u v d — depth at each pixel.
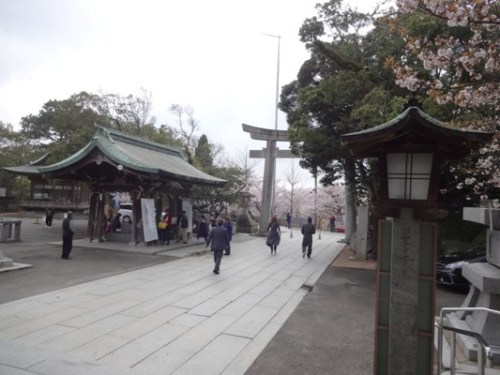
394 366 3.82
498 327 5.52
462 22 4.71
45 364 4.82
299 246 21.20
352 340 6.39
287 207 45.81
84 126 28.34
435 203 3.79
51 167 16.58
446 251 14.91
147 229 16.72
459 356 5.66
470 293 6.62
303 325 7.15
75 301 8.09
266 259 15.79
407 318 3.80
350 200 24.36
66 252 13.42
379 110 12.41
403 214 3.86
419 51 6.57
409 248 3.83
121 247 16.44
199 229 19.66
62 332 6.19
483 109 8.11
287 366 5.25
